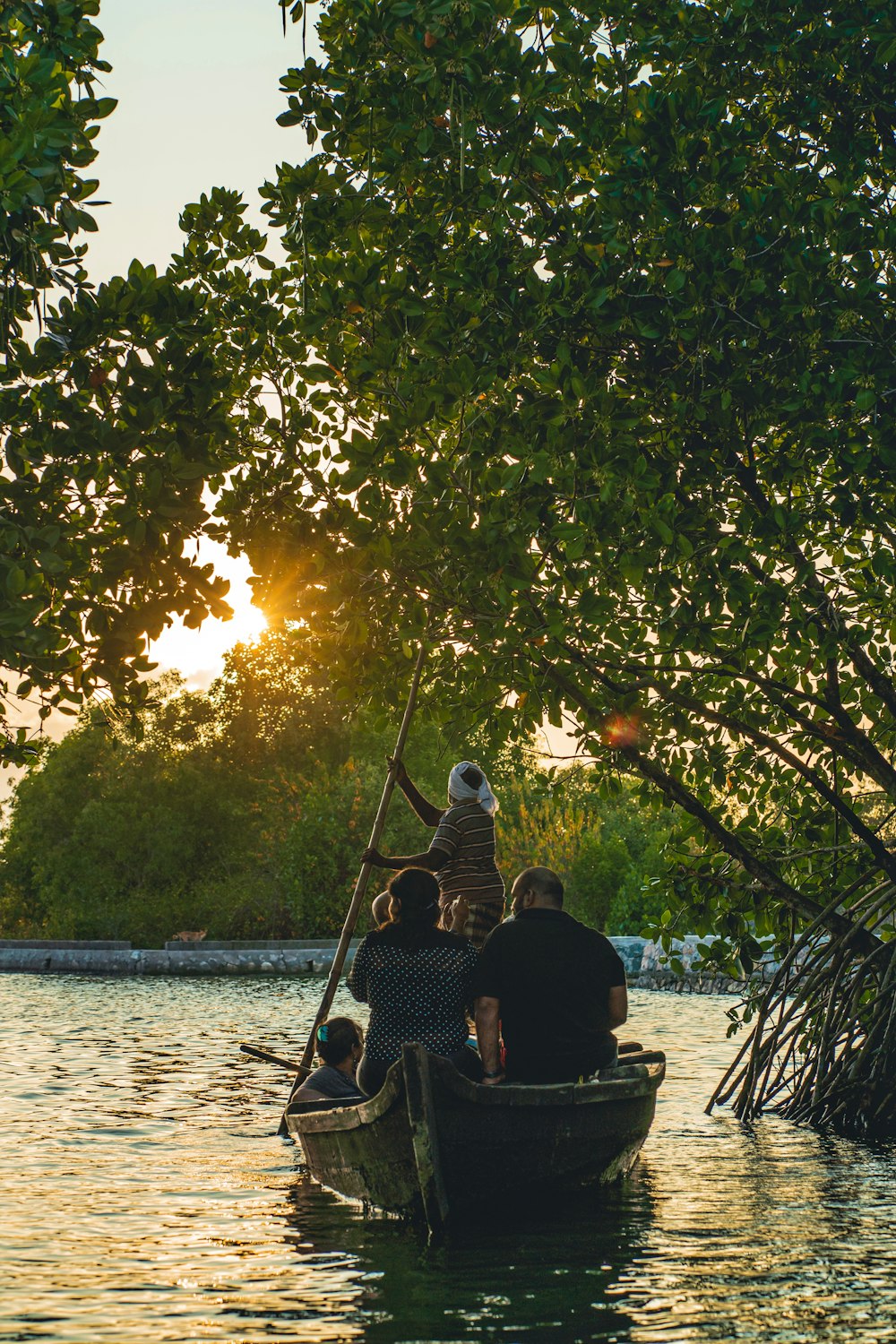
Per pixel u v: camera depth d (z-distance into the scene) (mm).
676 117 7617
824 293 7566
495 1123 6301
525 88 7668
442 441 9227
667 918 10656
